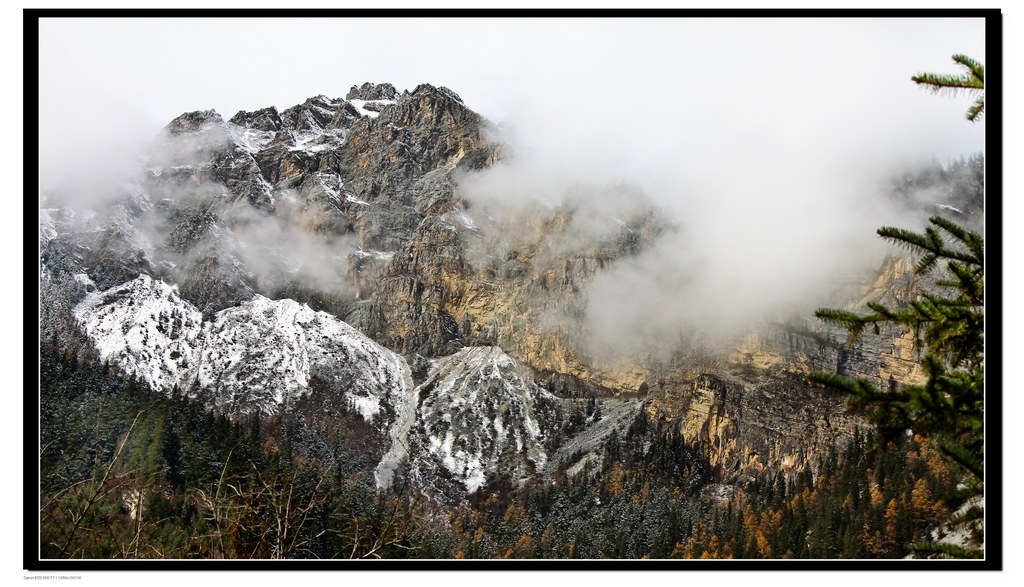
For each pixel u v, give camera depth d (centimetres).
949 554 1761
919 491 10038
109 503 2925
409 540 3055
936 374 1545
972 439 1630
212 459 11600
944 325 1620
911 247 1711
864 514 11081
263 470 11456
